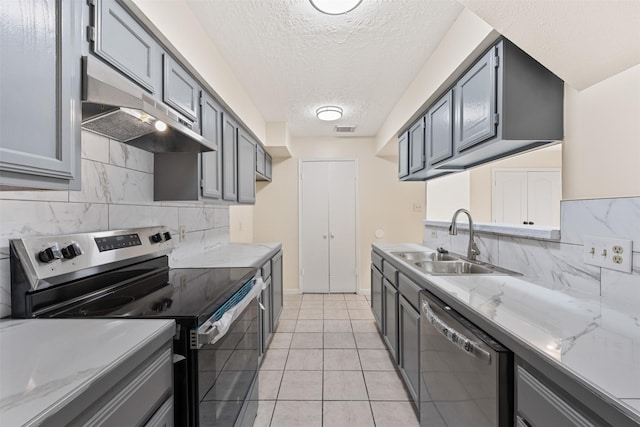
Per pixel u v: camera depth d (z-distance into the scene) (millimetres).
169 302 1142
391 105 3098
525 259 1582
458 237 2393
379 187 4387
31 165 719
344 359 2449
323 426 1687
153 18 1248
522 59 1370
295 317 3441
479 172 2361
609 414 548
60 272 1064
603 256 1138
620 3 882
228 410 1255
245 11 1646
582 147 1267
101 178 1425
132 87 1047
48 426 491
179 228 2160
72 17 838
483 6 1127
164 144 1627
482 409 963
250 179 3012
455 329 1139
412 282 1797
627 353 711
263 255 2402
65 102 812
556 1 972
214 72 1956
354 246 4438
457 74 1786
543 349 734
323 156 4398
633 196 1042
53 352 707
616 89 1119
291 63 2227
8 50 672
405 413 1793
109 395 649
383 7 1623
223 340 1203
